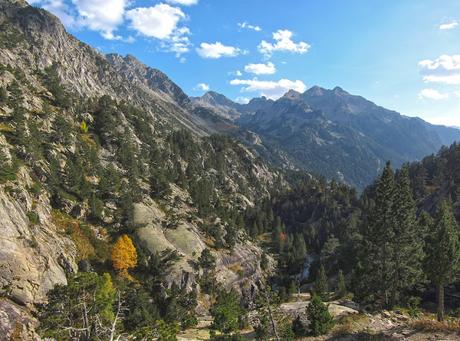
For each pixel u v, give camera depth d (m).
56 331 31.64
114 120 166.12
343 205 195.50
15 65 168.12
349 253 108.56
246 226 185.12
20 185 77.62
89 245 87.62
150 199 124.81
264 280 125.81
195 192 153.25
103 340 29.77
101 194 107.50
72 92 187.50
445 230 37.06
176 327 30.30
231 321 50.94
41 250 66.12
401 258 49.06
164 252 97.56
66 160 107.56
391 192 50.09
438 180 169.12
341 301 65.50
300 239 155.50
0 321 43.03
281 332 32.91
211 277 102.31
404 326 35.19
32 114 119.75
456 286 57.94
